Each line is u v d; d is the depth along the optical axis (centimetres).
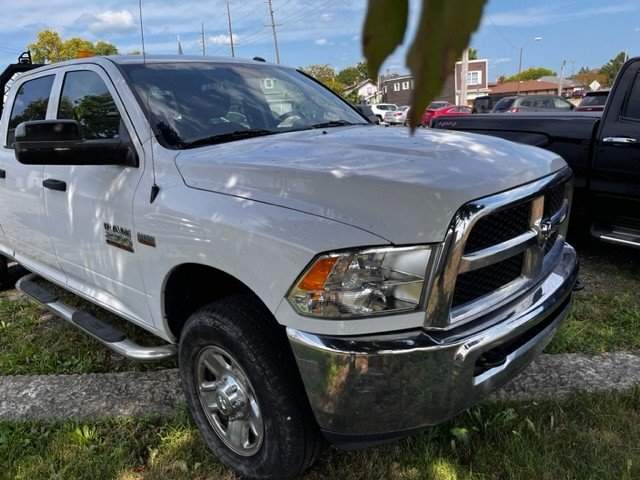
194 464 253
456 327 198
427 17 38
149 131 268
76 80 329
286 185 210
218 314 220
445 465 242
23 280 413
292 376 207
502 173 210
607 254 529
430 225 184
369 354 183
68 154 256
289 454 211
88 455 261
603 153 455
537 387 299
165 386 317
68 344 382
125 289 288
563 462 242
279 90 350
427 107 38
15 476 251
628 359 327
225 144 269
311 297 190
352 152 232
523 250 220
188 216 230
